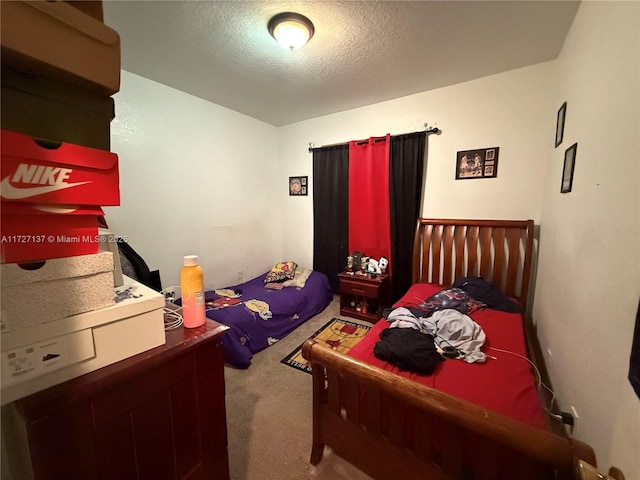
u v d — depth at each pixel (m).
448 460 0.94
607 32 1.07
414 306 2.18
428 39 1.83
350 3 1.49
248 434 1.53
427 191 2.83
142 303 0.76
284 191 3.85
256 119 3.46
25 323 0.58
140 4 1.49
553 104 2.13
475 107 2.50
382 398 1.13
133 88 2.30
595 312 1.01
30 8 0.53
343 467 1.33
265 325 2.48
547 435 0.71
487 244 2.48
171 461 0.87
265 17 1.60
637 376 0.65
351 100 2.90
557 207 1.74
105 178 0.68
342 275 3.01
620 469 0.75
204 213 2.94
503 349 1.53
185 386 0.88
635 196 0.78
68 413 0.63
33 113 0.59
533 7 1.52
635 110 0.81
